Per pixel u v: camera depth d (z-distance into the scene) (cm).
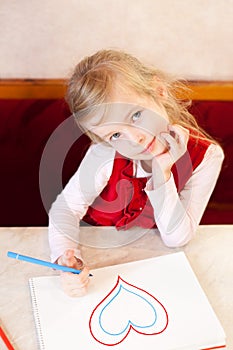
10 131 211
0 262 129
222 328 112
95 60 140
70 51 207
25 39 204
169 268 126
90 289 121
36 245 135
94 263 129
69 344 109
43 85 207
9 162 216
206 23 202
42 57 207
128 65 138
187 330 111
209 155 152
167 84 152
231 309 118
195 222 140
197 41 206
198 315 114
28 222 222
